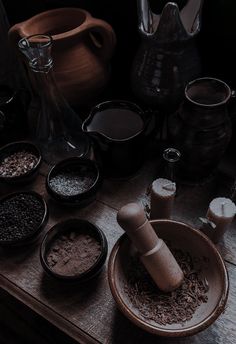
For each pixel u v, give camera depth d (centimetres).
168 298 46
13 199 56
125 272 47
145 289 47
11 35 61
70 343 51
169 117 57
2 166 61
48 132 63
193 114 50
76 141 64
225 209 48
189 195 56
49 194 56
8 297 52
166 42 51
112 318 46
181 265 48
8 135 66
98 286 49
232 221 53
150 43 53
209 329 44
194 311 44
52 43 55
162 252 43
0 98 67
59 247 51
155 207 50
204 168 55
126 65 72
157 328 39
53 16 63
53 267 49
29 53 53
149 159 61
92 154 64
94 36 69
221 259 43
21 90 66
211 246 44
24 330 64
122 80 74
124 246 46
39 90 59
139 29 54
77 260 49
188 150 52
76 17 63
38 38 56
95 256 50
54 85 58
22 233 52
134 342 44
